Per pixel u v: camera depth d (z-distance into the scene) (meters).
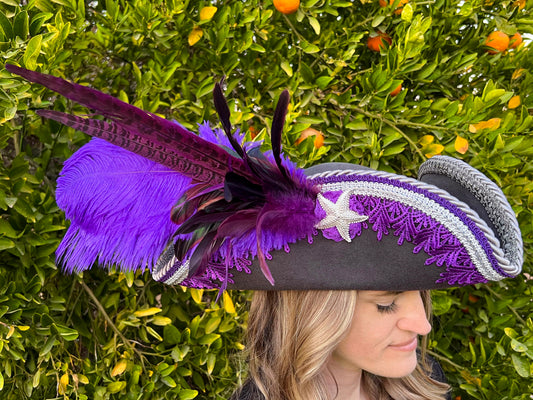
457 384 1.83
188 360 1.59
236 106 1.56
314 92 1.63
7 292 1.36
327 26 1.72
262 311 1.08
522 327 1.65
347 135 1.64
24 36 1.27
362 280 0.85
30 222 1.39
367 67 1.80
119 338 1.60
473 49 1.73
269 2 1.58
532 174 1.73
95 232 0.91
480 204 0.92
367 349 0.98
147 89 1.49
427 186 0.84
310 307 0.97
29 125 1.51
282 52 1.71
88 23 1.63
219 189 0.85
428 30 1.62
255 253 0.87
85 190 0.90
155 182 0.90
